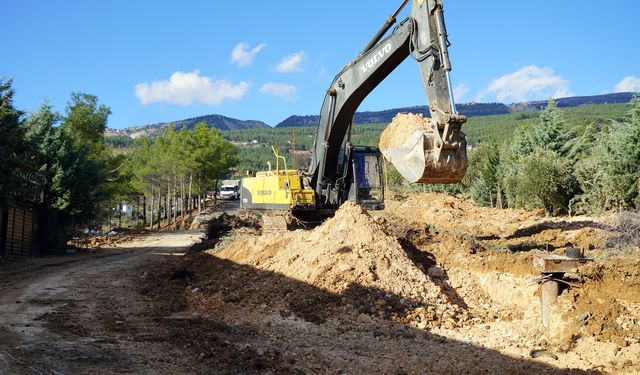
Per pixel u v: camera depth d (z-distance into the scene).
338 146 19.78
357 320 12.27
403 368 9.34
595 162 29.80
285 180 21.19
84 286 19.19
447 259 16.02
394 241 15.45
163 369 9.42
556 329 10.55
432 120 13.58
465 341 10.84
